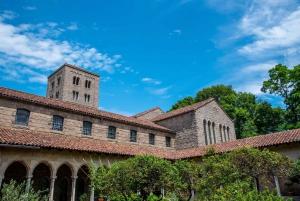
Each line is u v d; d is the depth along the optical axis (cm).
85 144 2191
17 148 1772
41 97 2486
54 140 2008
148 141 3138
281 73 4600
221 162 1552
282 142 2070
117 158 2402
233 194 1112
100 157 2283
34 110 2219
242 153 1600
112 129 2814
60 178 2477
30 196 1251
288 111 4647
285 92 4662
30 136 1903
